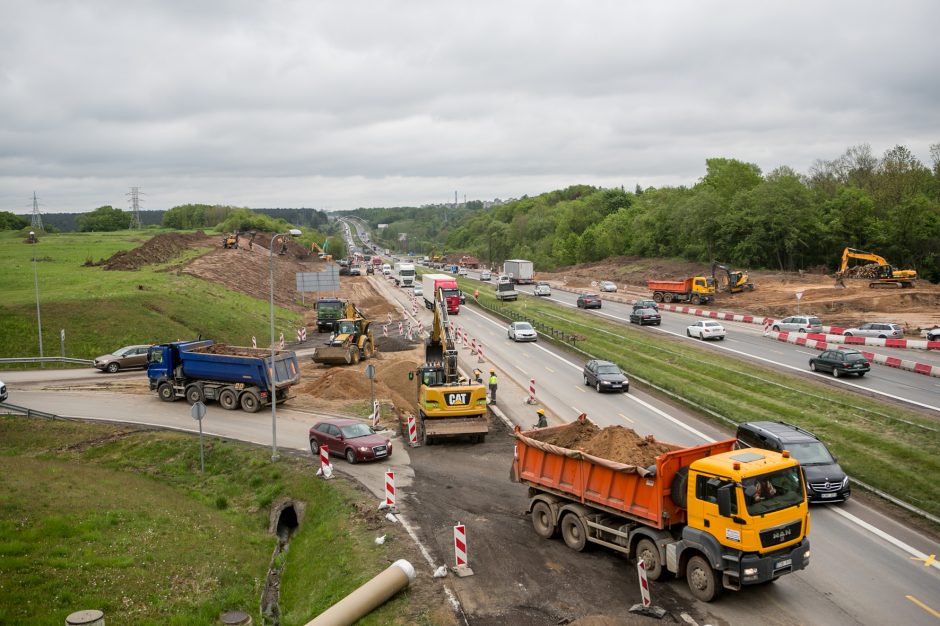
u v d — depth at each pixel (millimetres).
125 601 14703
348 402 34969
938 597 14062
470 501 20703
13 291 57250
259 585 17172
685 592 14438
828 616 13312
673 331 56594
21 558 15828
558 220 182375
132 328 50688
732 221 99438
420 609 14000
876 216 94312
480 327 62281
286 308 75062
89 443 29406
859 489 20688
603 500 16016
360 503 20516
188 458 27531
